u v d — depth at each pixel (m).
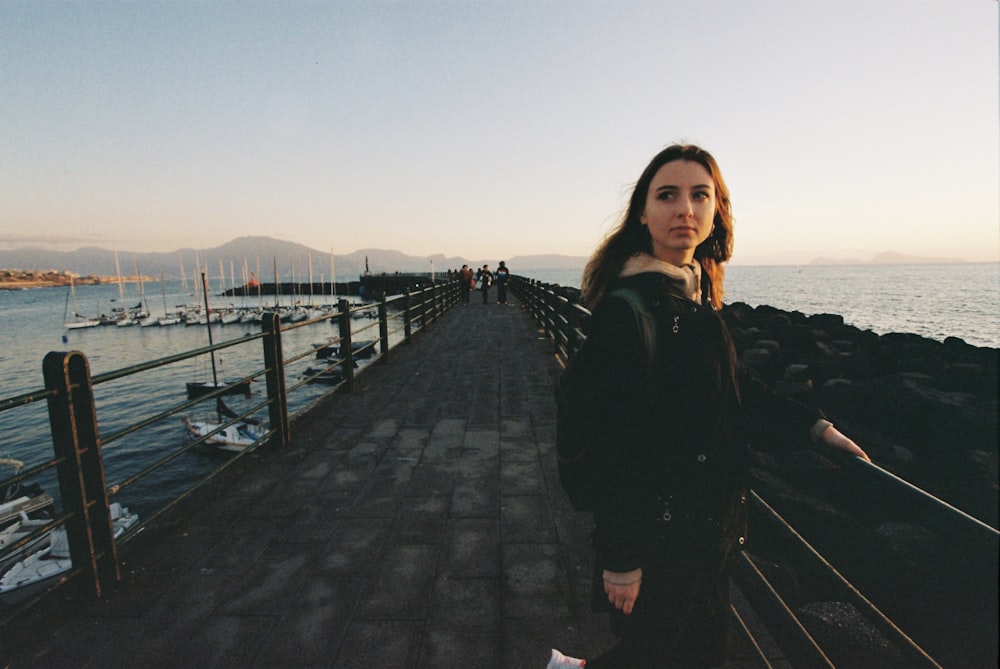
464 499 3.62
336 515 3.40
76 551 2.48
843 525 4.18
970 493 6.07
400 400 6.39
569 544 3.01
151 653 2.16
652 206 1.29
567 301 7.70
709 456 1.20
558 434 1.20
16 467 24.19
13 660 2.12
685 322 1.17
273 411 4.66
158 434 26.61
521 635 2.25
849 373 12.45
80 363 2.45
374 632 2.28
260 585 2.63
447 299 19.98
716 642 1.34
